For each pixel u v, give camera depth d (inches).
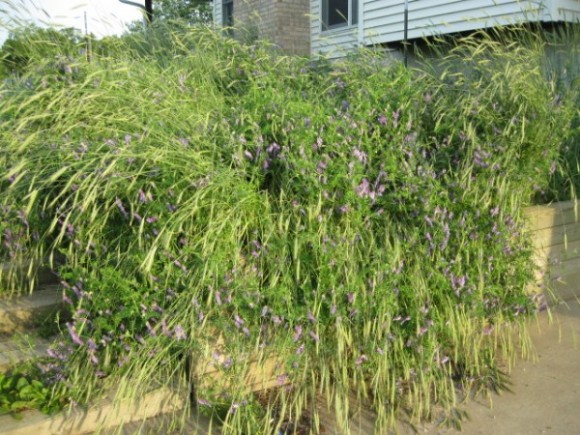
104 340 116.7
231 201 119.4
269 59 187.2
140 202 118.6
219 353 118.3
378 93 146.6
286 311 115.4
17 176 139.5
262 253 118.8
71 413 114.4
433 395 132.7
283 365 123.1
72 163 128.5
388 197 130.1
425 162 139.8
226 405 120.3
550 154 156.1
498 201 141.6
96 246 123.7
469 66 188.4
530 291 164.6
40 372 124.9
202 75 176.1
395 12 394.0
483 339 157.5
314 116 131.6
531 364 147.3
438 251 130.7
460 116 150.9
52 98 150.6
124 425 118.9
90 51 180.7
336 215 125.9
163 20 246.8
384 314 119.3
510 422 122.3
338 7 473.1
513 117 148.5
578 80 195.8
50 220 146.3
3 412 115.3
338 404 116.0
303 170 120.2
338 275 118.0
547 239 174.9
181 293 114.3
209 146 131.0
